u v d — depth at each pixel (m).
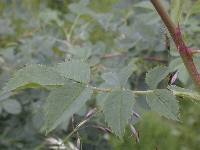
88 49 0.51
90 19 0.66
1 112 0.52
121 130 0.20
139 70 0.52
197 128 0.94
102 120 0.53
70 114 0.21
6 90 0.22
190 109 0.93
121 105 0.21
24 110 0.55
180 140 0.93
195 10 0.38
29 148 0.53
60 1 0.85
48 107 0.21
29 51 0.57
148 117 1.01
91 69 0.53
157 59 0.53
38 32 0.63
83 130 0.54
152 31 0.50
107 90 0.23
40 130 0.52
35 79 0.22
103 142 0.56
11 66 0.55
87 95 0.22
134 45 0.52
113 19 0.63
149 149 0.86
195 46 0.49
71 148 0.50
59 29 0.61
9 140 0.55
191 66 0.24
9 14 0.70
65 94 0.21
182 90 0.24
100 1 1.02
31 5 0.28
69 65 0.23
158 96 0.22
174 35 0.24
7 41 0.72
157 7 0.24
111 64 0.54
